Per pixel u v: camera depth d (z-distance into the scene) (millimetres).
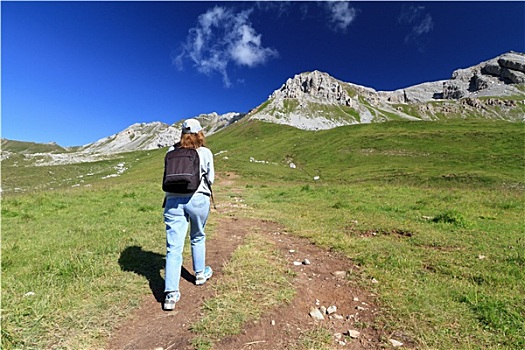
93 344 3066
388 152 59188
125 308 3779
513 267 5344
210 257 5855
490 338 3285
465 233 7992
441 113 178500
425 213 11000
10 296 3854
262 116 145625
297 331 3408
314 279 4961
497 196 15320
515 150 50469
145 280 4617
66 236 7266
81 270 4840
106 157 150875
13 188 73375
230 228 8719
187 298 4086
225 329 3330
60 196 15922
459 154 52062
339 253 6406
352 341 3277
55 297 3895
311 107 167250
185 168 3938
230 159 59156
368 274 5129
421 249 6578
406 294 4324
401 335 3367
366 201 14258
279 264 5488
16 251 5930
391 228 8602
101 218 9859
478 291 4426
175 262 3986
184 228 4172
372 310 3941
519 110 169250
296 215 11000
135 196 16484
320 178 46469
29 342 2990
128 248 6105
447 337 3311
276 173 48312
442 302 4078
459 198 14727
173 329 3361
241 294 4137
